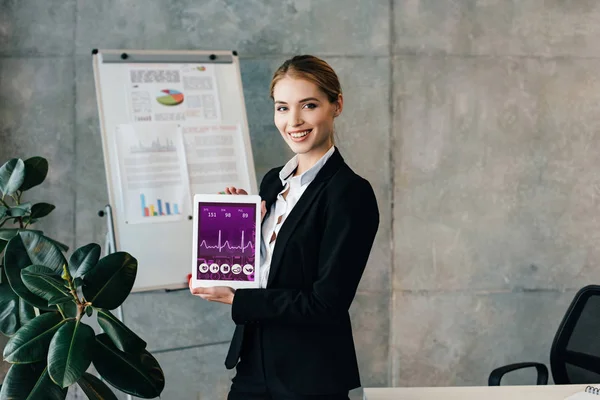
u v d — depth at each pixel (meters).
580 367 2.86
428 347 3.67
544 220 3.66
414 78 3.56
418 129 3.58
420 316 3.65
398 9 3.54
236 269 2.13
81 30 3.36
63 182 3.38
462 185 3.62
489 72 3.59
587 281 3.70
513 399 2.03
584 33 3.62
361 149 3.56
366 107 3.55
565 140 3.64
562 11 3.61
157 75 3.09
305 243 2.04
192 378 3.58
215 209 2.15
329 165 2.09
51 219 3.38
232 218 2.15
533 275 3.68
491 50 3.59
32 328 2.21
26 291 2.28
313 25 3.50
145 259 2.98
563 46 3.62
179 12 3.41
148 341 3.52
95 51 3.04
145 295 3.51
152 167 3.02
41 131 3.36
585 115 3.64
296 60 2.08
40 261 2.33
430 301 3.64
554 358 2.93
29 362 2.14
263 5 3.47
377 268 3.61
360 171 3.57
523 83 3.61
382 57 3.54
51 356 2.09
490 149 3.61
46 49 3.34
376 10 3.53
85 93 3.37
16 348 2.15
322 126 2.07
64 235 3.40
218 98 3.16
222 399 3.61
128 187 2.98
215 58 3.19
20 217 2.83
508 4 3.58
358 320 3.62
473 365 3.69
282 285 2.06
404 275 3.62
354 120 3.55
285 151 3.54
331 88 2.07
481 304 3.67
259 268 2.13
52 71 3.35
